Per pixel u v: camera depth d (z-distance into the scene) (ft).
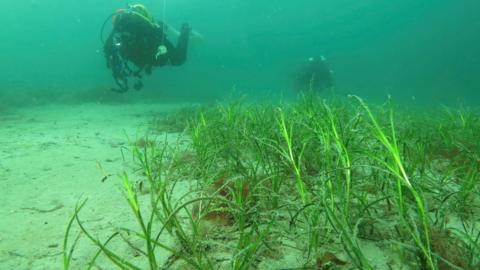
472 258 5.75
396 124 16.83
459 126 15.51
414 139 13.19
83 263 6.49
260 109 18.80
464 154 12.02
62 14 349.00
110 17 29.48
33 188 10.93
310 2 213.87
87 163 14.11
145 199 9.81
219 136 13.34
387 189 8.25
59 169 13.19
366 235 7.11
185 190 10.28
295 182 9.96
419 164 10.97
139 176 11.98
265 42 310.45
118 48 28.68
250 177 9.25
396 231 7.07
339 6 229.04
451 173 9.91
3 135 21.63
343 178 8.08
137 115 35.65
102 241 7.33
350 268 5.95
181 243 6.57
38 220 8.48
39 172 12.77
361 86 127.54
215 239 7.22
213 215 7.85
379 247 6.72
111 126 26.66
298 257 6.51
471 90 113.70
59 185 11.22
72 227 8.07
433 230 6.29
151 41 28.86
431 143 13.35
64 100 56.24
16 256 6.79
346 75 240.32
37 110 42.11
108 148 17.37
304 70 57.52
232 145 11.61
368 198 8.87
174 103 57.16
